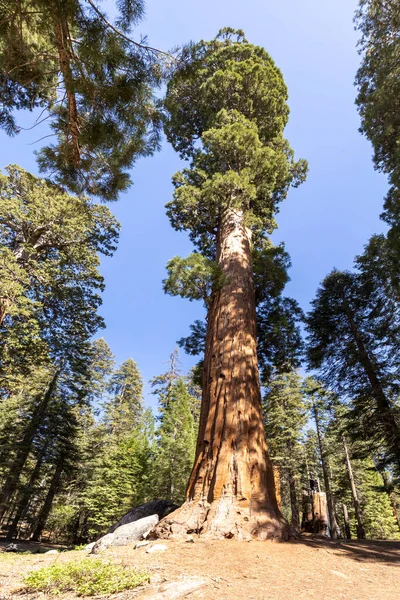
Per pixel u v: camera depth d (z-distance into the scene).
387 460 12.74
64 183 5.48
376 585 3.31
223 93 13.17
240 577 3.42
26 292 15.25
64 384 20.56
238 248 9.63
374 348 14.33
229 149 10.88
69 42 3.66
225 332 7.63
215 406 6.56
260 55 14.54
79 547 6.22
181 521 5.26
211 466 5.86
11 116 4.61
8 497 16.81
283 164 11.51
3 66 4.05
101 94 4.25
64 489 22.70
